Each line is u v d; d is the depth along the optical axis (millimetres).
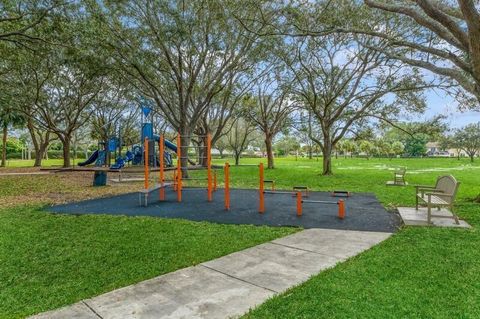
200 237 5324
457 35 6602
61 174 19375
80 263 4184
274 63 19484
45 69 19125
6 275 3816
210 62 16781
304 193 10430
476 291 3096
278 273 3717
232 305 2938
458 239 4961
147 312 2844
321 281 3398
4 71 18078
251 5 12703
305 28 10359
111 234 5562
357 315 2656
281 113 25438
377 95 16859
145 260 4254
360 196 9961
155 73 16250
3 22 11594
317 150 71000
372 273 3586
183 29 12992
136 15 13953
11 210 7887
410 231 5520
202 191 11461
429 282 3316
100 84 22750
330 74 17750
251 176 18172
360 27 11570
